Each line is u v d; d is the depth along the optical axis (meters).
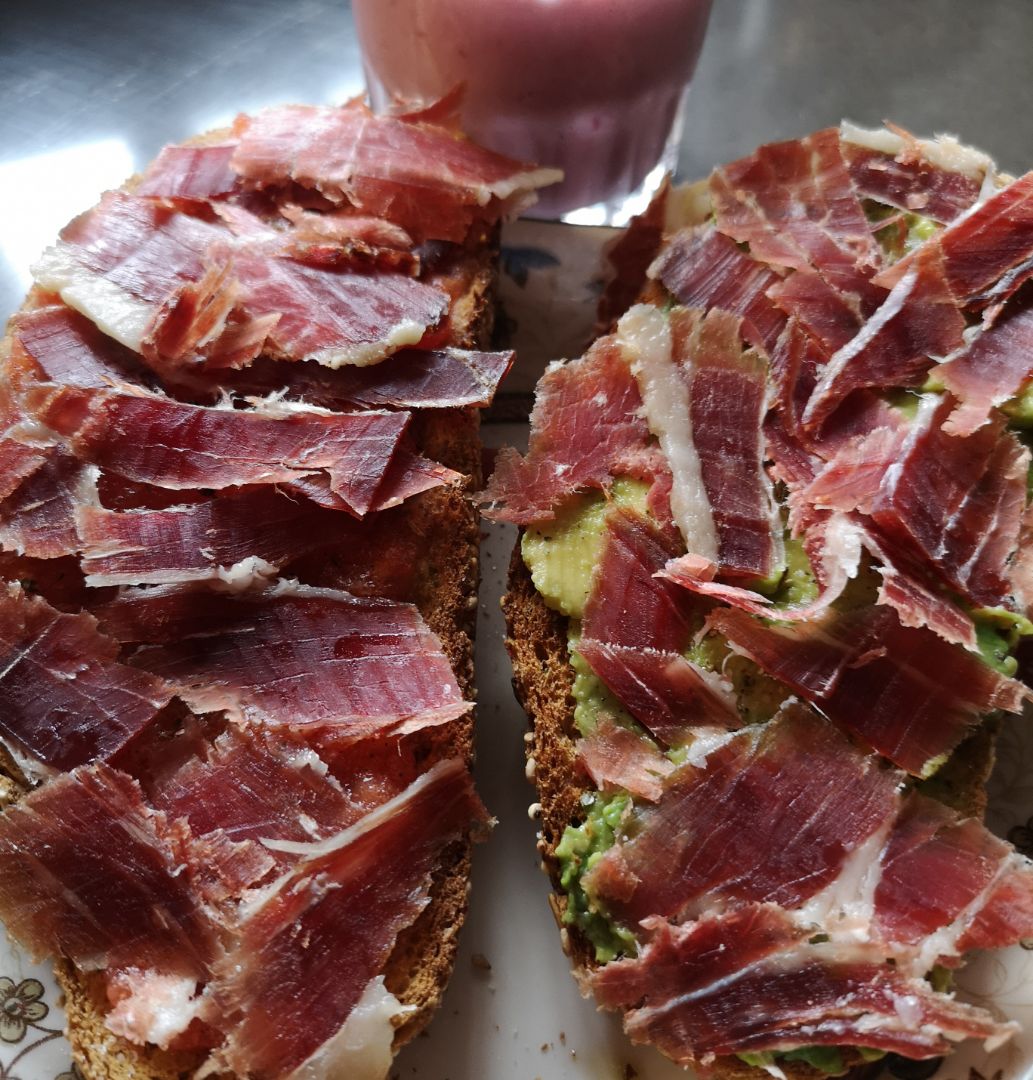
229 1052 0.14
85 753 0.15
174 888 0.14
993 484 0.17
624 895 0.15
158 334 0.18
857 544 0.16
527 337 0.25
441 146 0.22
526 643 0.18
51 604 0.17
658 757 0.16
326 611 0.17
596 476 0.18
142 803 0.15
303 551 0.17
